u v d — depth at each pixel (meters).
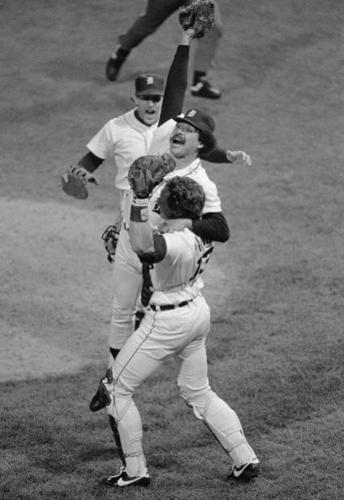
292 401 24.62
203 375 20.98
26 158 43.50
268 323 29.97
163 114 24.20
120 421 20.48
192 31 24.06
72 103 47.84
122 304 24.47
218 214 20.61
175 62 24.22
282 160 43.12
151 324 20.17
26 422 23.88
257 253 35.50
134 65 50.78
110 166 43.09
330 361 26.72
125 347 20.50
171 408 24.75
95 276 34.31
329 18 56.47
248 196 40.09
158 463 22.03
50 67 51.03
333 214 38.31
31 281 33.84
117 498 20.52
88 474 21.59
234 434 20.78
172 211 19.64
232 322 30.25
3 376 27.47
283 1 58.12
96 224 38.12
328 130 45.94
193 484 21.08
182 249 19.44
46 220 38.38
